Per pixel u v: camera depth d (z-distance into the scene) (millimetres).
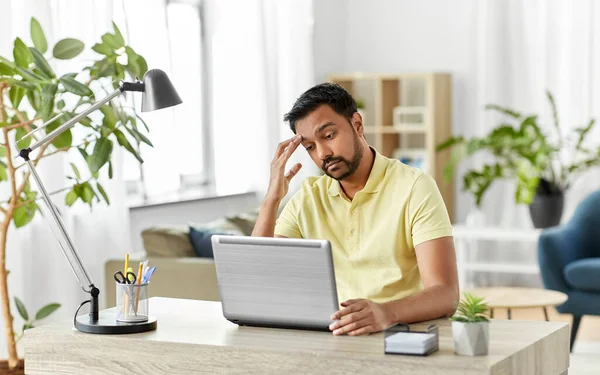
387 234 2748
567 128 7414
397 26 8047
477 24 7723
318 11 7848
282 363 2291
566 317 6672
